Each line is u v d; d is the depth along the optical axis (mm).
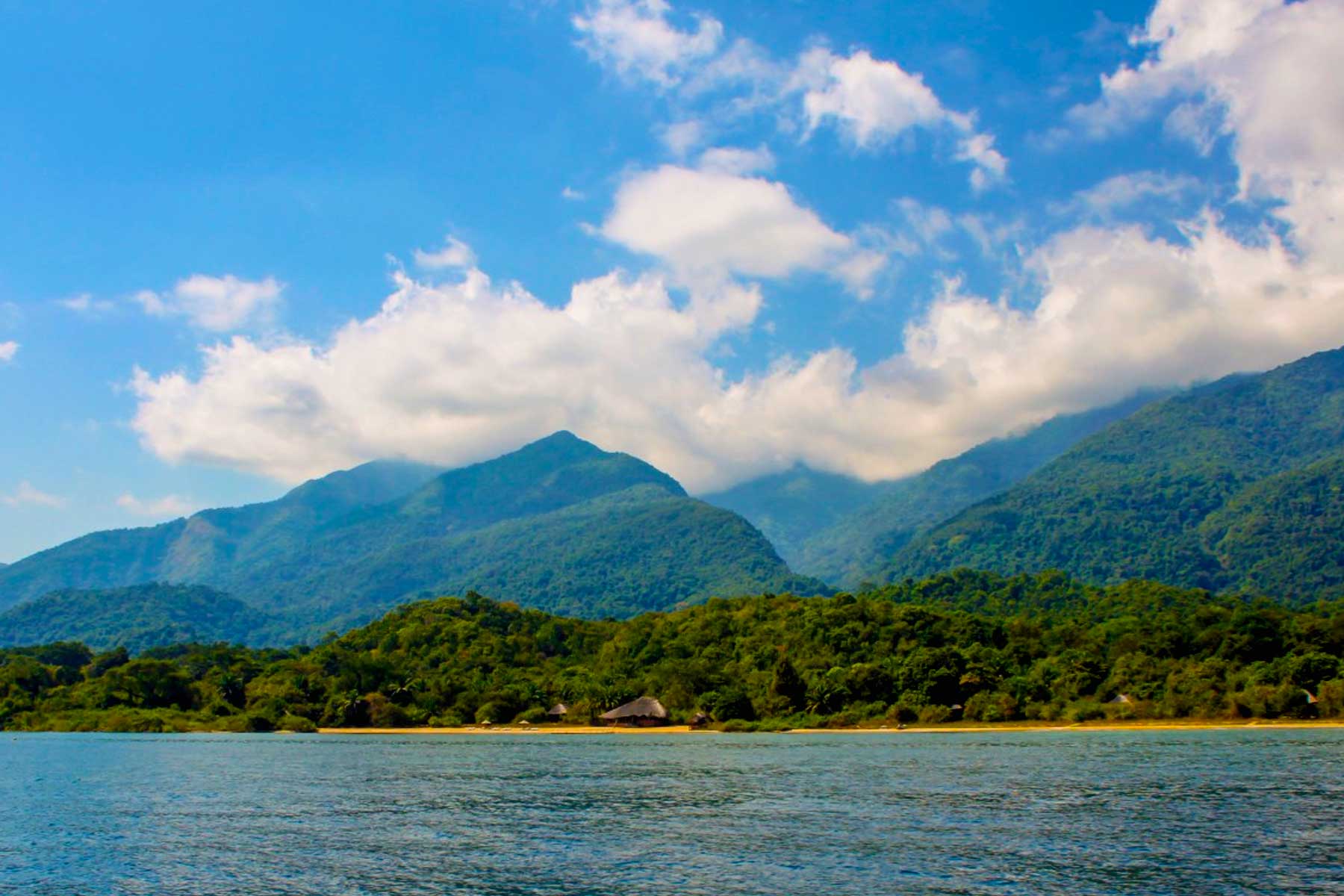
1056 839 64250
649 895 51469
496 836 69500
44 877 58062
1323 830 65812
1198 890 50375
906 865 57344
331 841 68188
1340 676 189375
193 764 132875
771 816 76188
